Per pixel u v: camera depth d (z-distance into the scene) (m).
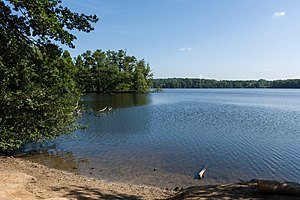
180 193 8.70
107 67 91.44
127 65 96.88
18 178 9.23
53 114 15.16
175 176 13.29
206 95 103.81
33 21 8.64
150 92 105.94
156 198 9.40
